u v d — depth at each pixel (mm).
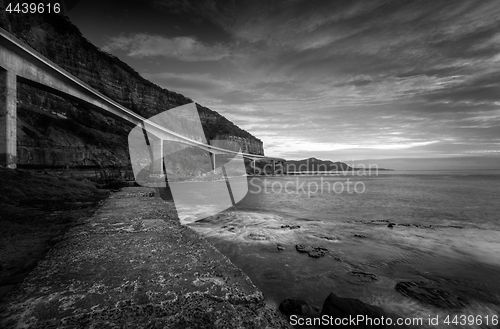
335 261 6887
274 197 26172
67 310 2922
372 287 5367
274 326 2824
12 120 17453
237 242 8492
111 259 4719
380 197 26797
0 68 17062
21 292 3355
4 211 8250
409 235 10344
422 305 4633
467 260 7367
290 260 6840
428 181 63969
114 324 2676
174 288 3574
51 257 4766
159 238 6207
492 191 34500
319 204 20828
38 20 47094
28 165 22578
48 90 24188
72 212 9461
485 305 4754
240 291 3555
